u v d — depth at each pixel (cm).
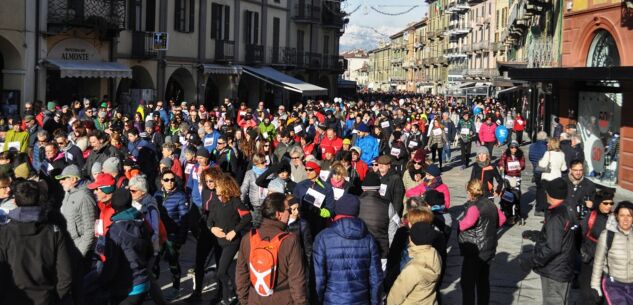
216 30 3691
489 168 1283
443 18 9406
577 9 2252
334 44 5459
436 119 2289
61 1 2503
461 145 2305
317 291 610
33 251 571
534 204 1681
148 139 1425
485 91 5722
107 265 671
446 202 899
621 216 684
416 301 611
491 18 6769
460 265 1088
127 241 670
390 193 1009
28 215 572
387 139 1781
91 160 1188
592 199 905
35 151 1260
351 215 626
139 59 3038
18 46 2375
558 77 1848
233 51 3856
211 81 3906
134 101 3022
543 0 2994
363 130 1500
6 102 2388
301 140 1465
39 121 1738
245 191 1009
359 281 609
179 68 3369
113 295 673
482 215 786
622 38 1952
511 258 1138
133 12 2966
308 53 4956
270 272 600
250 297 621
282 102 4572
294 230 766
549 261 729
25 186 575
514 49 5122
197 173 1087
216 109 2669
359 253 610
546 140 1512
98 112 1869
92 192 784
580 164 1005
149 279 703
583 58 2222
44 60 2459
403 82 12088
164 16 3188
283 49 4553
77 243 754
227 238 824
